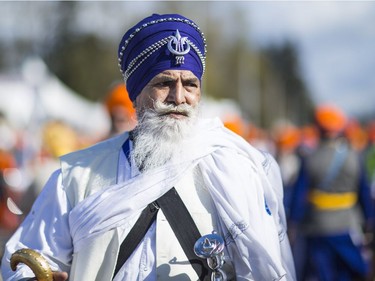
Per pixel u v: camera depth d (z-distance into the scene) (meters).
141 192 4.79
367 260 13.13
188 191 4.89
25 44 77.06
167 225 4.79
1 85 30.39
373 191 15.65
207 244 4.56
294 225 13.03
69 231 4.97
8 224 12.92
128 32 5.14
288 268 5.18
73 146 12.78
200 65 5.09
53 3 77.12
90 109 35.41
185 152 4.91
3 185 13.70
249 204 4.87
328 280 12.65
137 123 5.15
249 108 113.19
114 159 5.11
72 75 75.25
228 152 5.02
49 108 33.06
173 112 4.94
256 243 4.76
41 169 10.67
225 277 4.74
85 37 76.25
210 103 39.12
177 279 4.69
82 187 5.02
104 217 4.77
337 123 12.94
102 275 4.79
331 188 12.76
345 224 12.76
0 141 18.50
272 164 5.27
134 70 5.07
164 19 5.04
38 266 4.71
